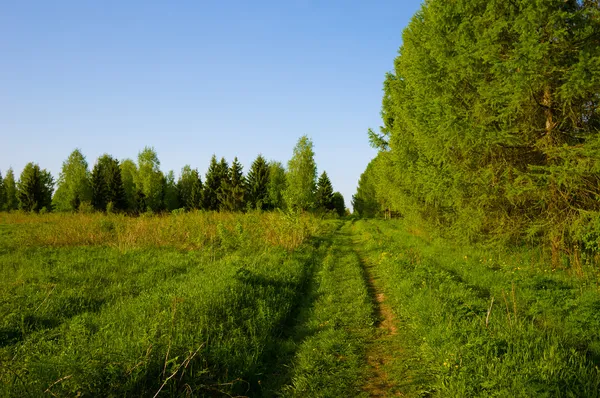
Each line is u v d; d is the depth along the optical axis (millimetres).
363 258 14969
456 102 10336
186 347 4492
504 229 10539
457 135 9766
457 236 12070
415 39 14477
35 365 3746
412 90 15836
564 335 5258
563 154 8523
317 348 5637
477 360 4281
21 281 8375
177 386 3994
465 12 10320
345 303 8039
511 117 9391
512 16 8891
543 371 3873
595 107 9000
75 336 4828
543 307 6492
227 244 14359
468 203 11008
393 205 20891
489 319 5680
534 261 10508
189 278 9125
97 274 9516
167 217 22703
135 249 13531
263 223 19469
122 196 54938
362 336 6172
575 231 8914
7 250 13352
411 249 14977
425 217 15539
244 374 4586
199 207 55750
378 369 4941
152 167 51531
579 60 7953
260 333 5875
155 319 5520
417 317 6469
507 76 8672
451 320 5809
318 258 14234
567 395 3463
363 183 62281
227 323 5836
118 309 6617
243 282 8133
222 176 56188
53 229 16422
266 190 51625
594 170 8055
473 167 10625
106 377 3656
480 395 3762
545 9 7812
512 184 9484
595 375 3885
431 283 8438
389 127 20672
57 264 10742
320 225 25875
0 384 3484
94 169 54031
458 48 9859
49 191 53750
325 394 4246
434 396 4102
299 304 8289
